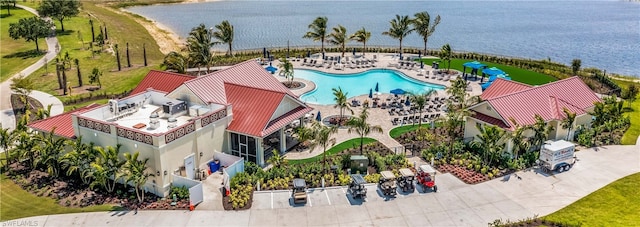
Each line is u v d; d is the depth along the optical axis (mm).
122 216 32688
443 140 46531
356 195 34844
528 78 73250
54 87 66625
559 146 39281
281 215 32875
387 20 173125
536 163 40781
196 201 34062
